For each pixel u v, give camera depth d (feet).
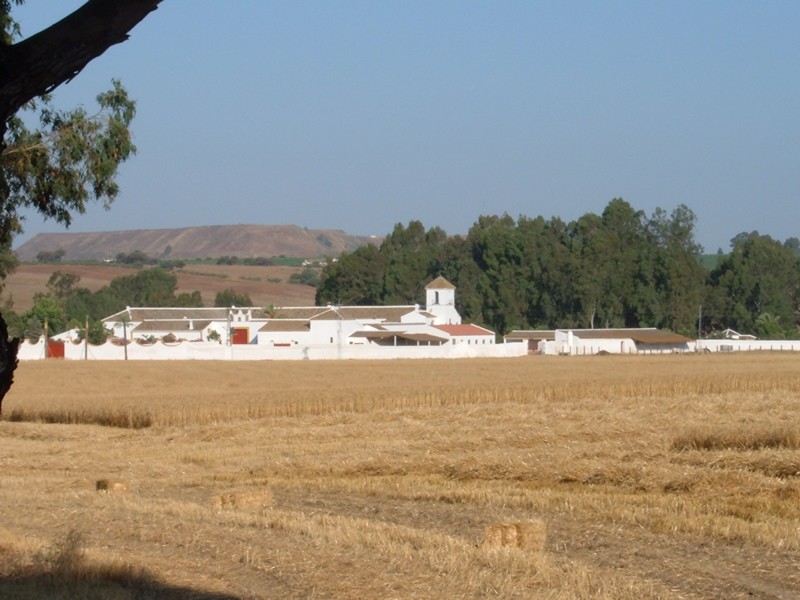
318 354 338.75
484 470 85.66
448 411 144.77
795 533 57.31
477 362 296.30
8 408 161.68
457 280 501.56
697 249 527.81
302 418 143.84
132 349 333.83
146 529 56.08
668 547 55.36
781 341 398.83
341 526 56.80
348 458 96.73
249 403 163.22
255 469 93.50
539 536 52.80
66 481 86.07
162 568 46.78
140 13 30.12
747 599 44.45
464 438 109.81
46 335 348.79
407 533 54.39
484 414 139.54
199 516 61.21
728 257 498.28
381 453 99.14
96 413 155.63
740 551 54.08
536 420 128.06
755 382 189.37
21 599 40.42
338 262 546.26
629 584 44.73
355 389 187.73
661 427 110.73
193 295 605.31
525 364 280.72
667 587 46.39
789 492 69.82
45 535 55.72
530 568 46.21
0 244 64.34
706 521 60.54
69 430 138.51
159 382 234.99
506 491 74.43
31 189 65.77
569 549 55.16
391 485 80.33
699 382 189.47
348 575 44.70
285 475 90.48
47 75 30.30
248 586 43.57
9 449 115.65
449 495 73.92
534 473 83.41
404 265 522.06
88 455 109.50
